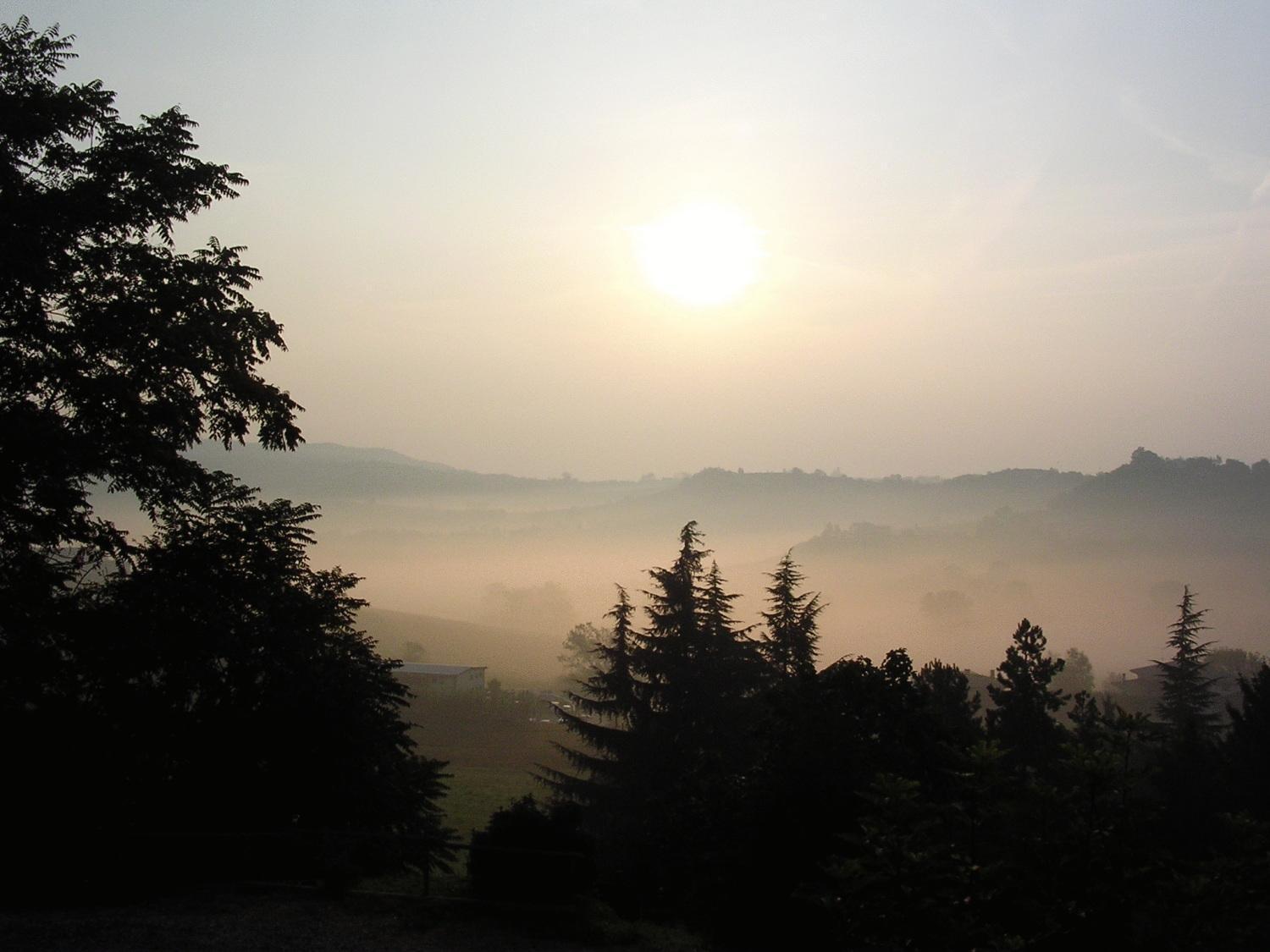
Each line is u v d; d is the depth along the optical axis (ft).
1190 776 70.49
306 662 66.39
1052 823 36.86
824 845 45.88
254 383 72.64
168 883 48.75
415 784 77.92
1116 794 37.96
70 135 67.97
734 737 99.71
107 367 66.80
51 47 68.59
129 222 67.82
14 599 58.59
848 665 58.13
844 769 49.52
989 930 34.32
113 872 47.55
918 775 53.06
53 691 58.65
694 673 111.14
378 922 43.45
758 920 45.83
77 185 65.57
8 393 62.13
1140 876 35.81
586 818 107.45
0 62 66.18
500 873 46.44
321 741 64.03
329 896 46.73
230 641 62.59
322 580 75.15
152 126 71.00
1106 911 34.83
